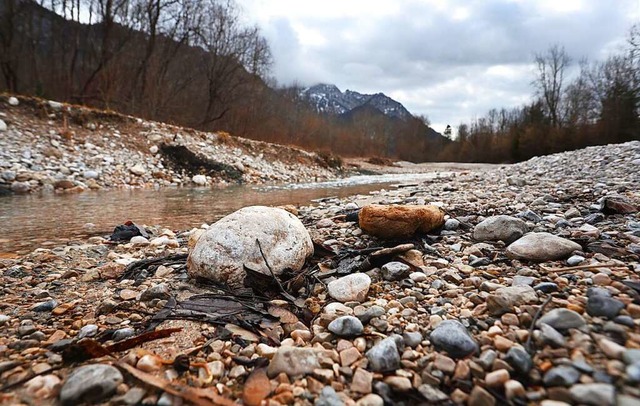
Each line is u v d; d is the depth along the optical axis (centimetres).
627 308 178
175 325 216
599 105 3584
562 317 174
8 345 193
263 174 1577
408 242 359
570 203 493
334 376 163
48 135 1148
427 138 7312
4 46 1678
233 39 2434
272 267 281
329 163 2270
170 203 821
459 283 257
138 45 2155
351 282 253
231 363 177
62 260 371
